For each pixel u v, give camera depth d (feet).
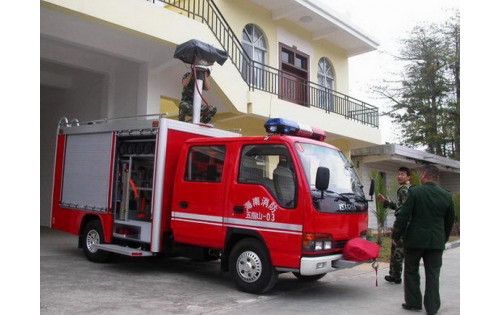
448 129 79.05
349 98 57.06
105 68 38.22
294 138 19.74
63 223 27.96
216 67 32.68
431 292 17.31
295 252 18.25
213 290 20.63
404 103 82.43
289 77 48.98
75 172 27.53
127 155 24.95
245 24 44.06
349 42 55.36
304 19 48.80
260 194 19.52
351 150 54.85
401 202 22.86
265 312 17.19
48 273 22.61
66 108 44.68
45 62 37.88
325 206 18.80
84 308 16.70
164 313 16.52
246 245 19.93
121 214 24.85
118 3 27.32
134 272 24.16
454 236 50.26
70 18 27.89
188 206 21.84
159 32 29.55
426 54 79.66
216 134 25.63
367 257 18.81
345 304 18.95
